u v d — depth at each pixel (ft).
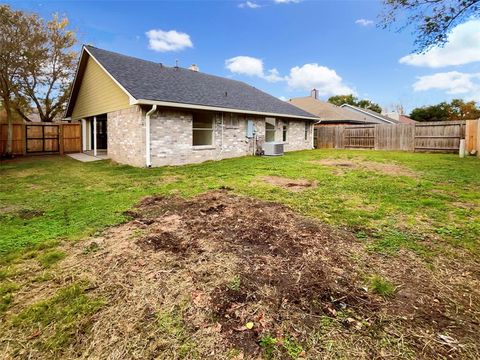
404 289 7.80
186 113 34.04
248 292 7.66
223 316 6.78
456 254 9.78
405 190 18.81
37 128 45.83
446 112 111.65
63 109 57.52
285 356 5.61
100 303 7.29
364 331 6.24
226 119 39.27
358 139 55.21
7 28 37.78
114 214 14.24
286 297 7.47
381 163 32.63
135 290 7.81
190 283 8.09
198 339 6.08
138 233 11.70
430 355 5.57
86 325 6.53
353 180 22.36
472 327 6.34
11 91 43.11
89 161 37.11
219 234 11.47
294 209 14.70
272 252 9.91
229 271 8.69
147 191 19.35
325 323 6.50
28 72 44.14
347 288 7.86
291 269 8.82
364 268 8.89
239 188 19.63
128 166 31.91
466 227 12.15
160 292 7.71
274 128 48.88
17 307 7.19
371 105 142.61
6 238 11.39
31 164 34.81
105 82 37.45
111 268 8.96
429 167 29.12
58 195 18.89
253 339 6.07
